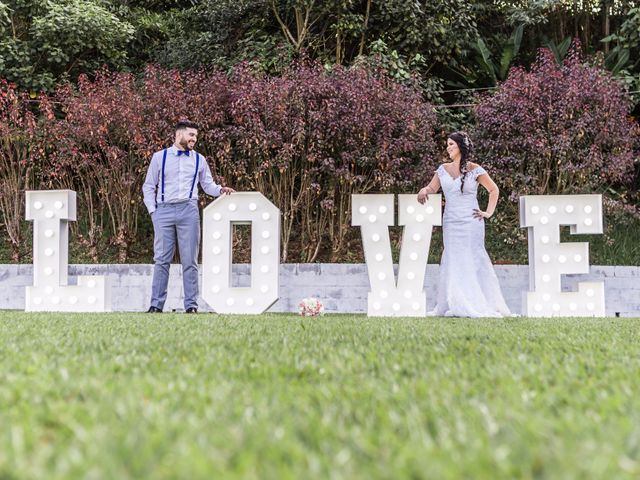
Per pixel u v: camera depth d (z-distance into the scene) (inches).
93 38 470.6
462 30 477.4
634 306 351.3
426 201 281.1
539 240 282.2
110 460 41.3
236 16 490.9
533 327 180.4
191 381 77.5
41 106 391.5
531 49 513.3
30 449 45.8
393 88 384.5
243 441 47.8
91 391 69.8
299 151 382.0
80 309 285.3
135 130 371.9
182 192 278.2
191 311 279.4
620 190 427.8
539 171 391.9
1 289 367.9
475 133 400.8
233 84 388.8
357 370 89.3
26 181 403.2
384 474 39.4
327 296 353.1
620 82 395.5
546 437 50.3
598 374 87.9
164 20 550.6
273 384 76.1
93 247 396.8
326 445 46.6
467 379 82.3
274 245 276.1
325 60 475.2
